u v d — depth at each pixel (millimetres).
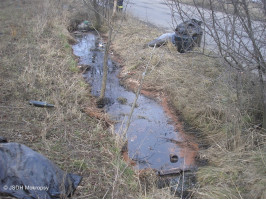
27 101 5555
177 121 5797
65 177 3412
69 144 4473
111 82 7473
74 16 12891
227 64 4574
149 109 6219
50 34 9906
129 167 4281
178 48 7789
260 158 4000
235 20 4062
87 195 3475
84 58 9078
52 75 6816
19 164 3195
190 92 6344
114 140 4824
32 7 12688
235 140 4605
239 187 3709
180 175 4363
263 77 4723
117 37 10461
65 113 5395
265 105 4488
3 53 7680
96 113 5730
